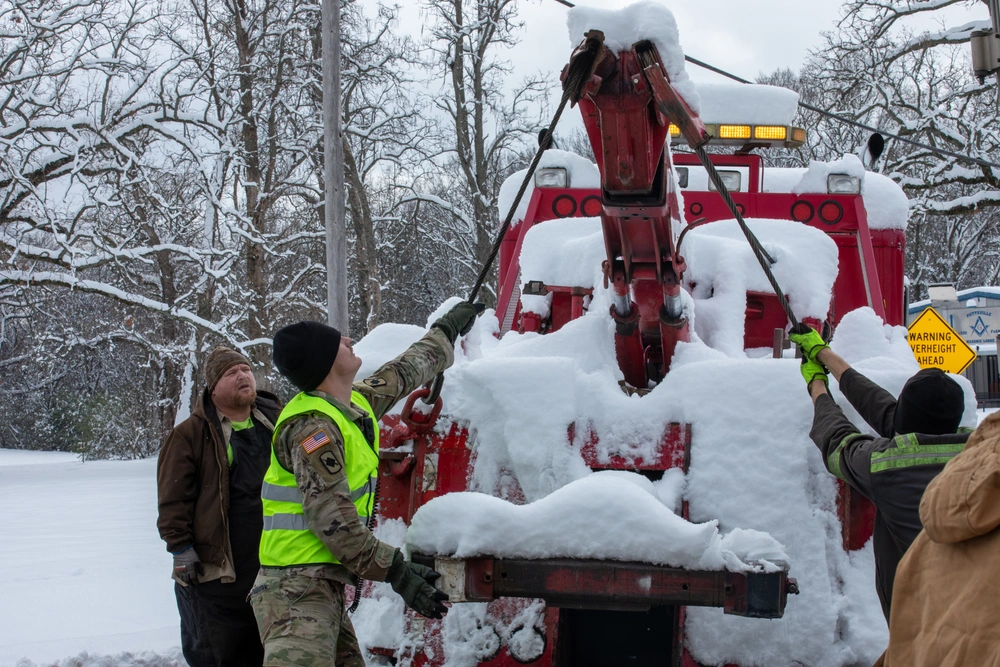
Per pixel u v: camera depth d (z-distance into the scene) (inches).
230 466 167.3
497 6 1045.2
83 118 797.2
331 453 120.6
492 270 1050.1
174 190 919.0
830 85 1021.2
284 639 118.5
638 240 164.7
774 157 1230.3
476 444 167.6
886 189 286.4
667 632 176.2
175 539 161.5
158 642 215.8
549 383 165.5
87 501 550.9
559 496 133.8
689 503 156.0
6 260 770.8
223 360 168.6
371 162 998.4
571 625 172.2
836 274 232.8
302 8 885.2
